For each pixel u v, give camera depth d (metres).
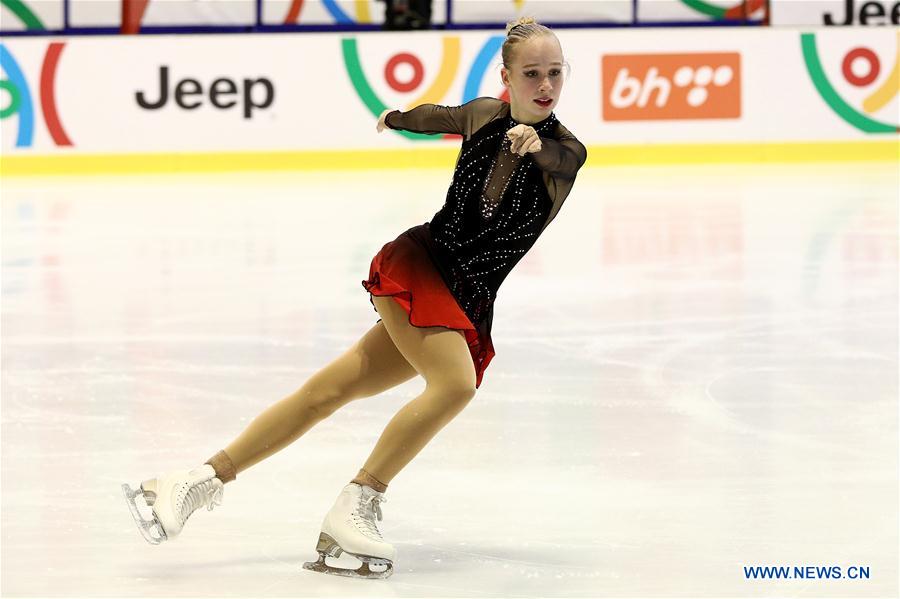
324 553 11.84
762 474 14.80
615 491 14.29
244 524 13.34
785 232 33.88
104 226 36.66
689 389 18.80
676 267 29.30
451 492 14.34
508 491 14.34
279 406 12.02
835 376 19.48
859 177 45.75
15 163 49.47
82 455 15.80
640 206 39.44
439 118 11.91
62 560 12.24
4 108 49.28
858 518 13.25
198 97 49.78
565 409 17.80
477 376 12.08
